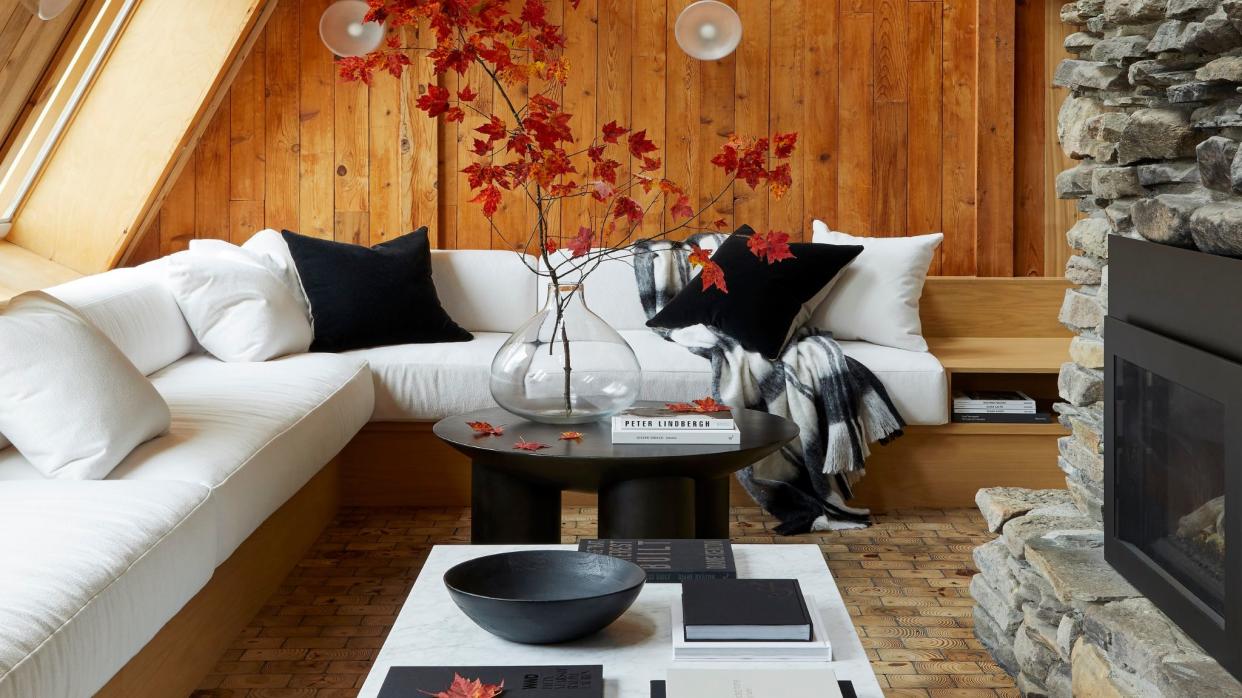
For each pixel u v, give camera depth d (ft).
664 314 13.20
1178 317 5.91
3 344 7.43
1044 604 7.29
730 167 7.84
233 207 14.93
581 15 14.80
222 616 8.34
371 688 4.94
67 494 6.89
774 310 12.59
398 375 12.20
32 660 4.94
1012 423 12.28
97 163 13.56
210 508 7.23
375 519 12.01
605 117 14.93
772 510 11.94
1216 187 5.74
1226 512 5.20
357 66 8.02
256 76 14.79
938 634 8.78
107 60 13.28
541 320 8.95
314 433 9.83
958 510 12.31
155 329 11.10
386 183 14.87
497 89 14.80
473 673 4.91
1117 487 6.84
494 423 9.24
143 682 6.70
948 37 14.92
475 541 9.04
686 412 8.96
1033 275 15.16
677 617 5.43
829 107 14.98
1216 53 6.01
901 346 13.07
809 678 4.75
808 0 14.87
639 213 8.00
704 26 14.19
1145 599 6.46
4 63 11.37
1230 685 5.24
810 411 11.89
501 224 14.99
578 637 5.28
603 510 8.58
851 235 14.58
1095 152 7.38
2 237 13.67
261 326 11.80
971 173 15.05
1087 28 7.63
